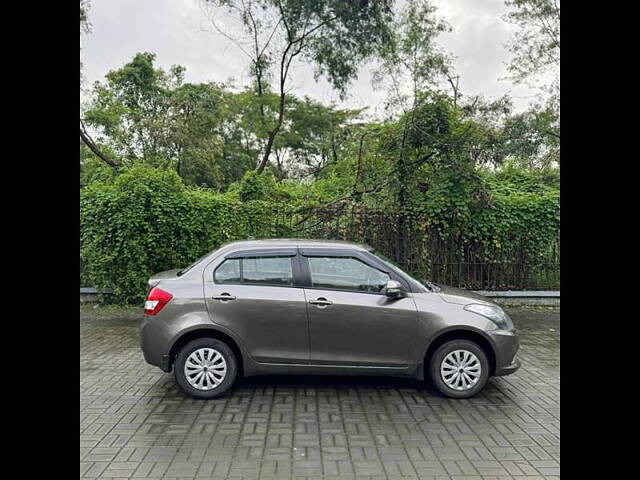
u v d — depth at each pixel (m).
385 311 5.37
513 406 5.29
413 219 10.73
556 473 3.87
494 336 5.44
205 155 21.81
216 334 5.43
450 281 10.88
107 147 19.86
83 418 4.86
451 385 5.45
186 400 5.37
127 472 3.83
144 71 25.50
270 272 5.50
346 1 16.05
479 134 10.56
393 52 12.62
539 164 14.48
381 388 5.80
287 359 5.36
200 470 3.87
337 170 13.69
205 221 10.53
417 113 10.44
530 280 11.05
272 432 4.58
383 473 3.86
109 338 8.09
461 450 4.26
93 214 10.27
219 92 27.92
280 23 16.72
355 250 5.63
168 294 5.38
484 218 10.82
